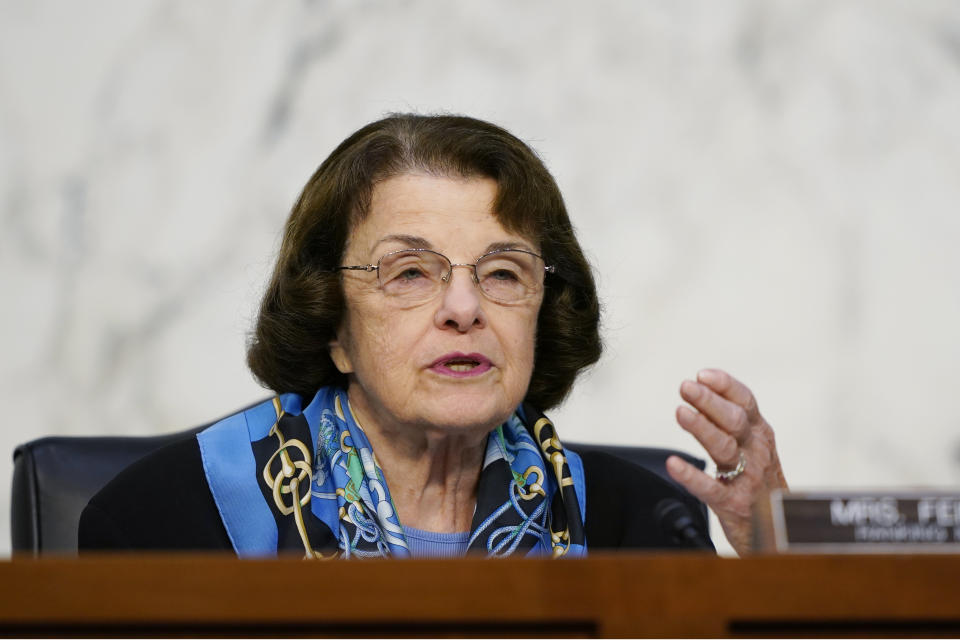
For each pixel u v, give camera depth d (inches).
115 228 506.0
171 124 510.9
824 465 512.4
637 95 523.2
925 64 522.0
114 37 510.6
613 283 516.7
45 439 322.0
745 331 517.0
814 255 518.3
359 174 291.9
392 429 294.8
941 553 161.0
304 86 517.3
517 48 523.5
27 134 504.4
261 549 282.0
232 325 505.0
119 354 502.6
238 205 510.6
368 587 157.2
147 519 282.5
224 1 515.2
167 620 156.1
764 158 521.7
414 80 521.7
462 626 158.9
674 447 512.7
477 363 279.7
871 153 520.7
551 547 304.3
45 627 158.1
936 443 512.7
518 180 291.9
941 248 517.7
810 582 159.2
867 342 516.1
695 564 159.8
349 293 291.4
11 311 500.7
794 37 523.8
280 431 300.5
